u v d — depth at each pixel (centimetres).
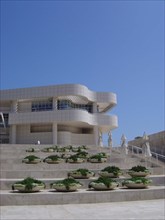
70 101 5841
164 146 3422
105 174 1969
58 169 2302
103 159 2577
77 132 6069
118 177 2005
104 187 1647
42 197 1482
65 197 1502
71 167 2372
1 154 2942
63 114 5406
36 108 5888
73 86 5500
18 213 1241
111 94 5997
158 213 1223
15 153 3005
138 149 3512
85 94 5612
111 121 5834
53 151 3241
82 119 5412
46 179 1867
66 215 1191
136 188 1728
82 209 1337
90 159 2589
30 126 5772
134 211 1276
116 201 1570
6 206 1427
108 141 3769
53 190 1669
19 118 5606
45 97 5659
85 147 3644
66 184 1582
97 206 1421
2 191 1642
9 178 1966
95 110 5944
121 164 2486
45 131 5775
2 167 2280
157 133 3638
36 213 1241
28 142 5688
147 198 1645
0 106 6034
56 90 5550
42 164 2400
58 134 5572
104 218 1125
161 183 1984
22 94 5719
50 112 5466
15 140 5691
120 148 3431
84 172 1928
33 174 2005
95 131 5812
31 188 1545
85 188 1805
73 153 3053
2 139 5934
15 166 2300
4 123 5875
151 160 2802
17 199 1459
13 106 5828
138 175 2011
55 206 1429
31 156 2517
